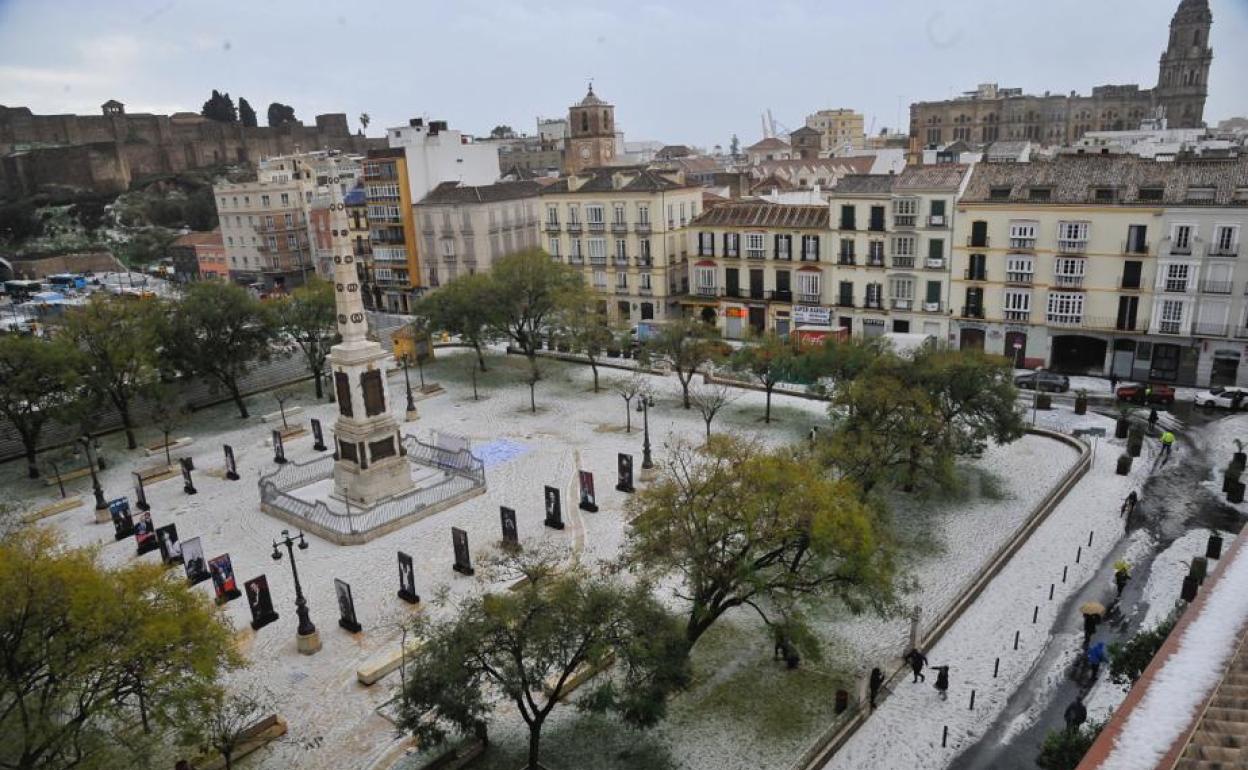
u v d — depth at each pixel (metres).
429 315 74.00
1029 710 29.50
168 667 24.88
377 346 47.31
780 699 30.25
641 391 66.88
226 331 64.31
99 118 193.38
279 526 46.19
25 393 53.69
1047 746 25.05
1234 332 61.72
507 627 25.31
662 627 26.20
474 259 100.88
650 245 87.38
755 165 150.88
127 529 45.94
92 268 151.62
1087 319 67.00
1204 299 62.22
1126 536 41.34
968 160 83.81
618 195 87.75
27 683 23.77
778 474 30.02
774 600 30.23
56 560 25.64
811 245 79.62
